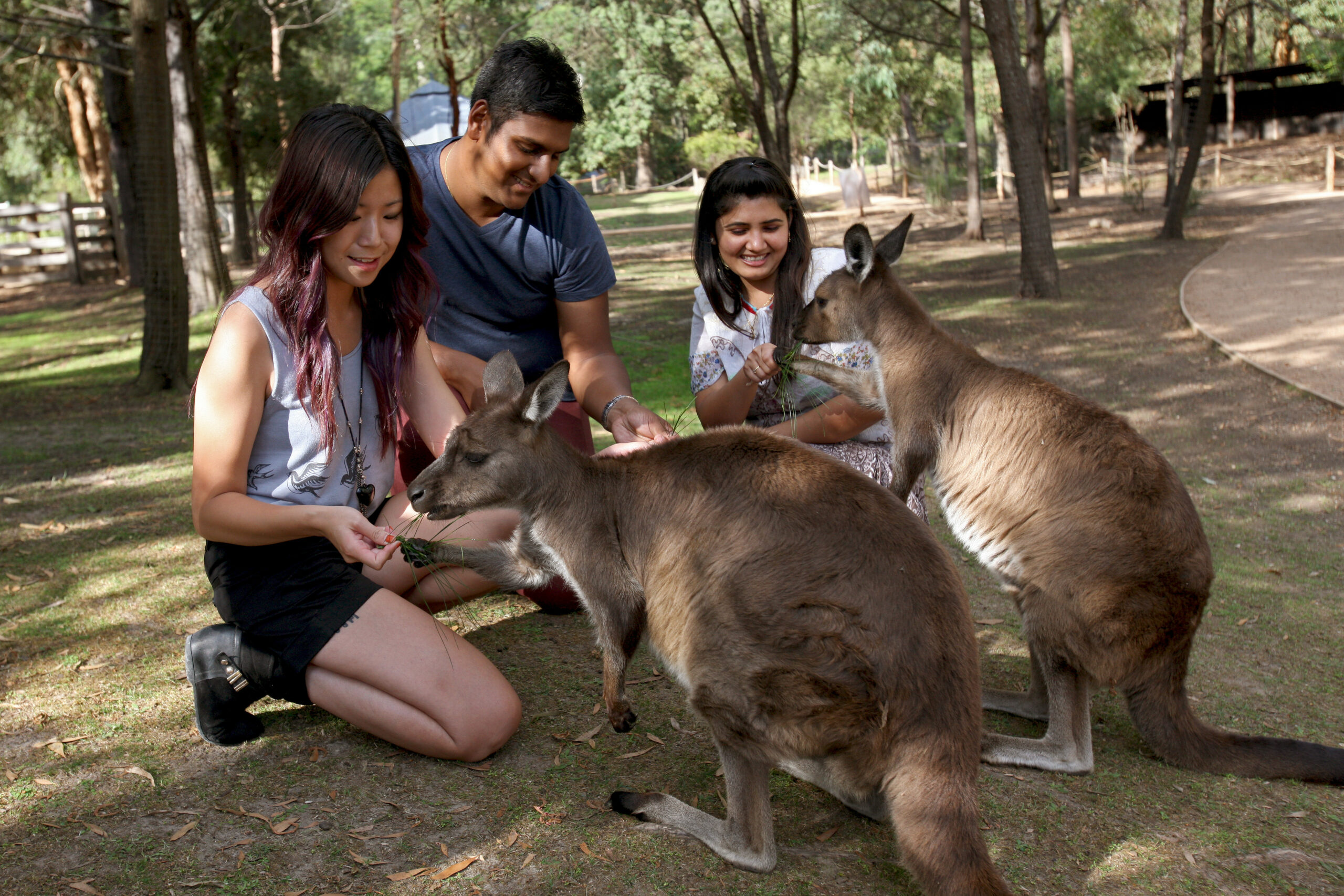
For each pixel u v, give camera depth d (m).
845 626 2.51
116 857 2.67
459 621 4.26
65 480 6.58
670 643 2.87
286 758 3.18
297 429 3.21
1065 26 28.83
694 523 2.81
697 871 2.66
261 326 3.07
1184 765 3.20
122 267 22.23
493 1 16.14
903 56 33.56
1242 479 6.50
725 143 38.78
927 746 2.44
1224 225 20.95
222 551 3.16
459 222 4.16
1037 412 3.51
